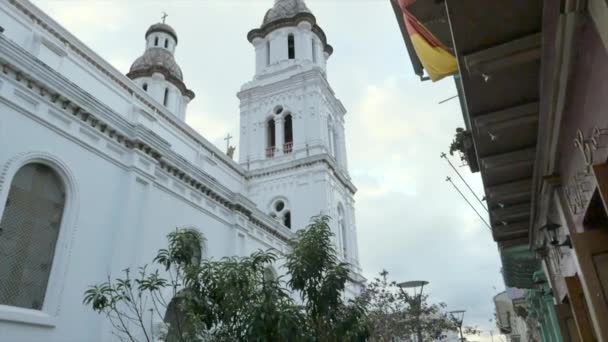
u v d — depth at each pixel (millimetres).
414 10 7195
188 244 9797
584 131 4785
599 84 4078
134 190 15594
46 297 12125
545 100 5227
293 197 32656
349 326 9180
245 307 8484
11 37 18344
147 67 37094
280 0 42031
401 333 24922
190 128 27531
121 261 14367
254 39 41156
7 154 11727
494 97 5512
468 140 9375
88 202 13914
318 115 35156
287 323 8180
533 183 7531
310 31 40031
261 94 37656
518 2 4207
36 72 12781
